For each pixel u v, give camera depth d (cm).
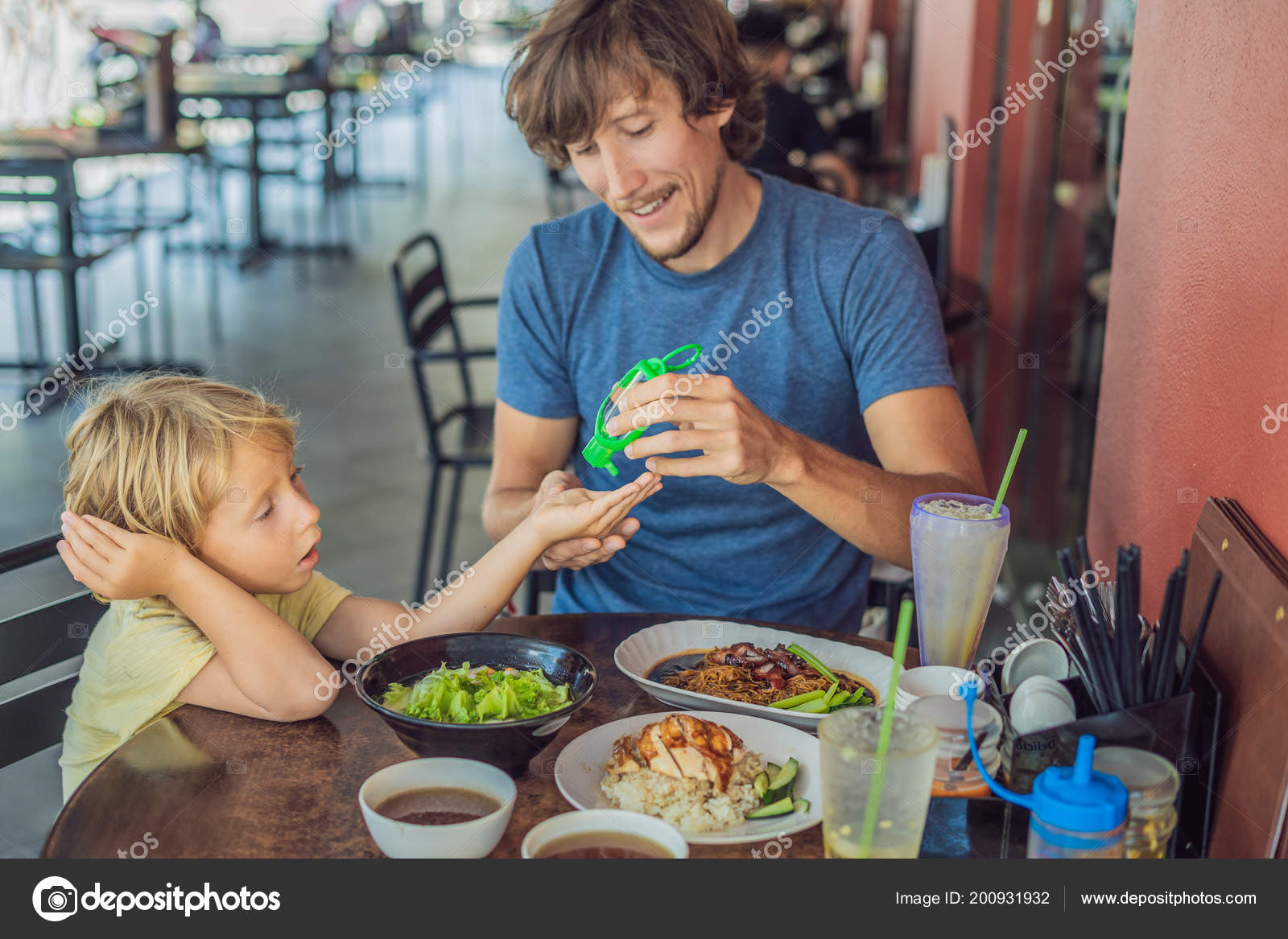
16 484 324
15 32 421
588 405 157
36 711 119
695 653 122
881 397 147
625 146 136
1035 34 328
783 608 151
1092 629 91
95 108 430
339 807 92
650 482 123
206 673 108
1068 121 297
